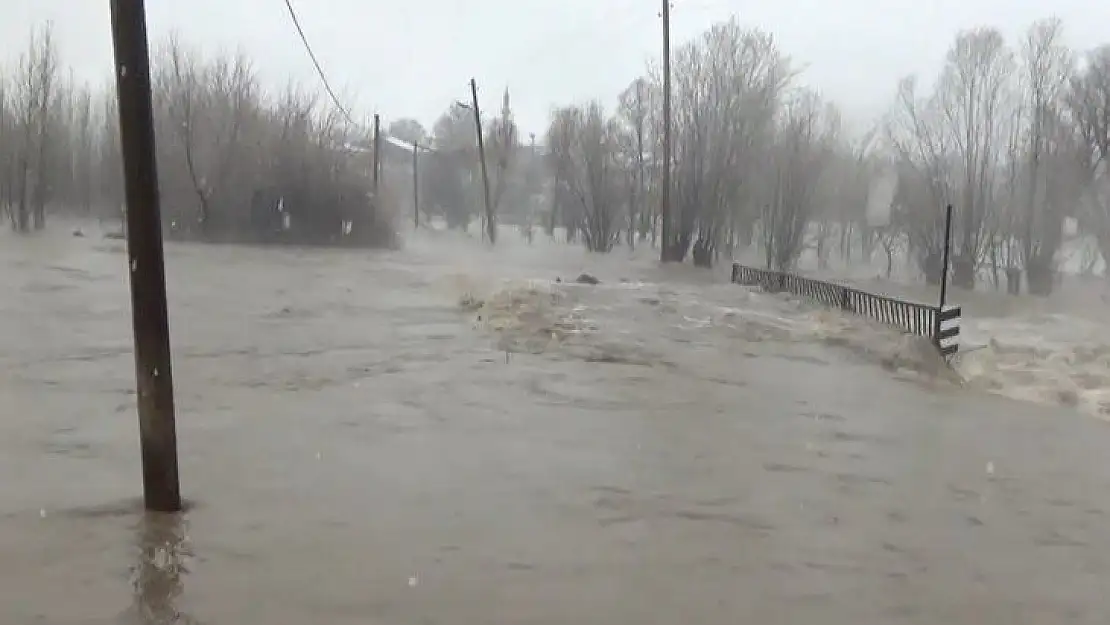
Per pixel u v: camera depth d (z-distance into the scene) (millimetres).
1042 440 9648
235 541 5328
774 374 12805
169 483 5797
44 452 7160
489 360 12570
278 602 4496
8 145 42375
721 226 40375
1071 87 36312
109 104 47344
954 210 37500
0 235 38125
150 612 4297
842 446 8758
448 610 4508
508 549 5434
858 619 4672
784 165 40719
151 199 5555
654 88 45656
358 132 51281
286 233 44656
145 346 5684
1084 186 35312
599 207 46812
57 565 4832
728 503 6637
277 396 9758
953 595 5082
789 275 23641
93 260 27594
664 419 9516
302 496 6301
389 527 5727
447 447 7902
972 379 14305
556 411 9633
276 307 18062
